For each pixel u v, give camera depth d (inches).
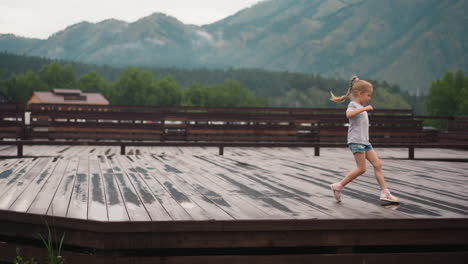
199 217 143.8
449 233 149.7
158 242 137.3
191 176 259.1
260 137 635.5
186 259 140.3
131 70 4571.9
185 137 621.6
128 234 135.9
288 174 277.4
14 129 586.6
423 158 416.8
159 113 615.5
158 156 395.9
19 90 4308.6
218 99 4977.9
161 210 156.1
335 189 179.3
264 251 152.9
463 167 341.7
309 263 145.8
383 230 146.9
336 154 462.9
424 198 193.8
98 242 137.4
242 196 191.3
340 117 654.5
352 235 145.5
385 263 147.3
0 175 253.6
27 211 151.6
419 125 668.1
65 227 142.3
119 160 352.5
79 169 286.8
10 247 156.0
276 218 142.7
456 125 634.8
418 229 147.9
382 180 176.4
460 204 178.4
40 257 150.8
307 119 649.6
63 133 591.5
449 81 2952.8
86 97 3595.0
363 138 172.9
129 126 607.2
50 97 3479.3
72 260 143.4
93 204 166.9
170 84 4709.6
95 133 598.9
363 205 173.2
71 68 4640.8
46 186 212.7
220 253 151.0
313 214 152.5
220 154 430.6
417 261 149.3
